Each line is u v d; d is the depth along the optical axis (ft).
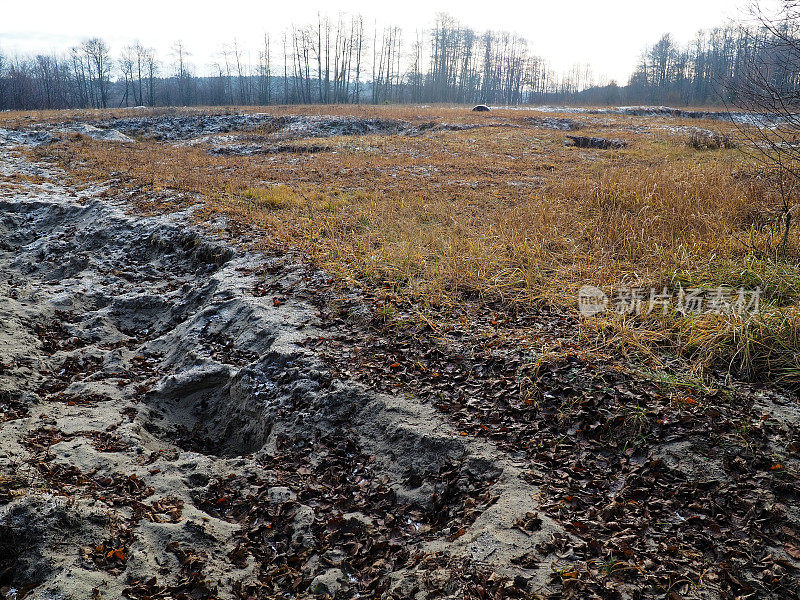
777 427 14.55
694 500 12.66
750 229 27.86
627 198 35.01
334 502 14.52
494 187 49.01
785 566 10.73
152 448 17.92
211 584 11.87
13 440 16.56
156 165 60.39
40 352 23.58
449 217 36.88
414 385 18.11
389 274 25.84
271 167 61.16
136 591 11.50
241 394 19.75
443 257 27.71
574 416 15.72
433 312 22.57
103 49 238.27
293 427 17.46
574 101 281.74
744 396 15.99
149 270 32.60
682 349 18.43
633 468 13.82
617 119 117.19
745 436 14.29
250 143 90.63
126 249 35.42
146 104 255.70
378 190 47.57
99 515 13.20
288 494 14.75
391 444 16.05
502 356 18.86
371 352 20.18
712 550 11.29
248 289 26.35
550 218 32.78
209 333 23.77
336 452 16.34
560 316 21.86
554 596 10.41
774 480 12.87
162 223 37.11
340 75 248.73
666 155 67.56
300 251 30.17
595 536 11.86
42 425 17.80
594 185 38.50
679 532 11.82
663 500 12.74
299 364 19.71
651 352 18.30
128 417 19.03
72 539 12.53
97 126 103.35
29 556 12.03
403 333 21.15
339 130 104.17
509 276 25.25
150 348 24.86
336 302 23.88
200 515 14.01
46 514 12.69
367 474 15.43
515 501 13.00
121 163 62.64
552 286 24.18
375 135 99.96
